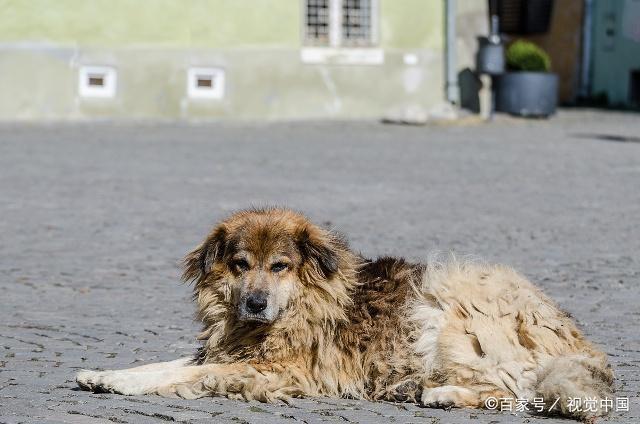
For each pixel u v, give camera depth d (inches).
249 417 251.9
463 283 272.7
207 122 1186.0
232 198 673.0
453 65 1263.5
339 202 660.1
